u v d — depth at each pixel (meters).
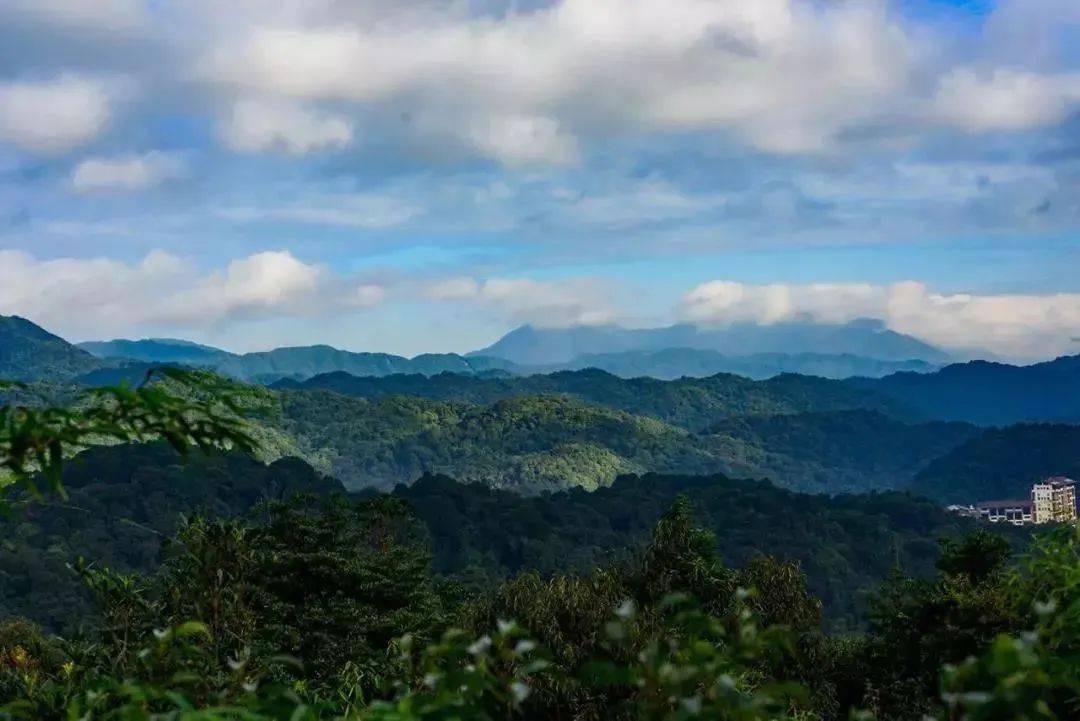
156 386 1.97
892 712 16.23
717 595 15.52
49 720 2.95
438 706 1.59
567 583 11.34
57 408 1.88
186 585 4.23
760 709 1.52
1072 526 2.39
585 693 5.05
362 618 15.10
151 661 2.16
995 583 16.64
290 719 1.62
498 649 1.69
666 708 1.53
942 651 16.47
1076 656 1.46
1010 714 1.39
